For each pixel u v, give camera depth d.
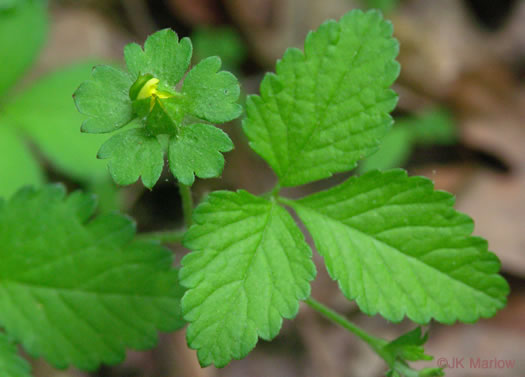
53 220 0.23
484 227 0.31
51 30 0.31
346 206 0.21
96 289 0.22
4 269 0.23
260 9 0.36
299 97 0.21
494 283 0.21
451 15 0.39
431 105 0.36
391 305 0.21
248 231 0.21
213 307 0.20
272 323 0.20
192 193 0.25
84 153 0.26
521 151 0.34
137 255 0.22
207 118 0.20
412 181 0.21
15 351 0.22
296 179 0.22
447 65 0.37
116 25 0.33
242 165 0.31
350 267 0.21
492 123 0.35
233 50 0.34
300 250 0.21
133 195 0.28
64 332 0.22
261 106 0.22
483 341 0.29
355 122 0.21
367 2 0.36
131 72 0.20
